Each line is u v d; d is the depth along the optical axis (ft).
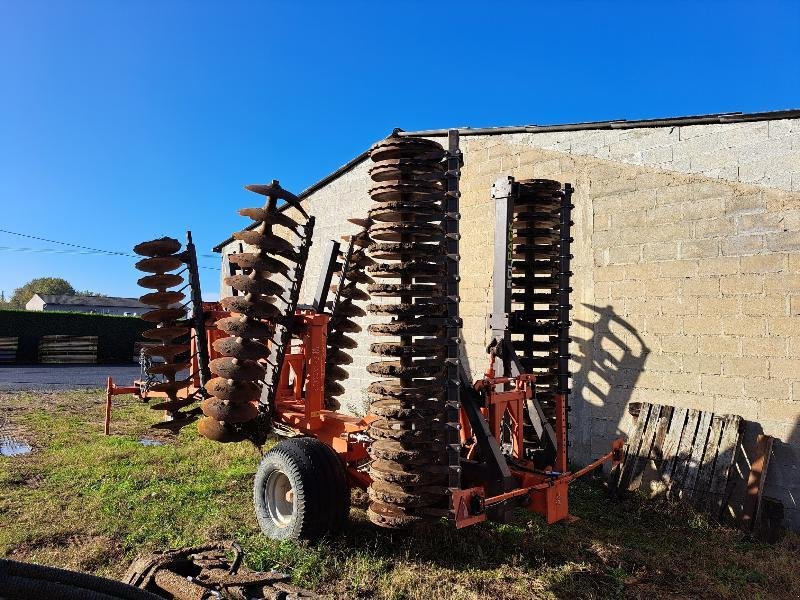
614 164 23.99
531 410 16.94
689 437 20.56
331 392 21.43
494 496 14.33
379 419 14.75
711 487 19.31
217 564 11.96
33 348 82.84
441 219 14.08
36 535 15.70
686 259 21.66
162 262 18.93
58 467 22.62
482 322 28.94
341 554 14.78
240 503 18.78
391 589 13.08
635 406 22.65
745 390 19.99
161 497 19.19
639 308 22.90
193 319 19.86
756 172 19.94
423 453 13.64
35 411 36.58
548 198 17.56
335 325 21.67
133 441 27.37
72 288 236.84
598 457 23.86
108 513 17.42
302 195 41.01
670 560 15.81
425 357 13.98
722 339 20.62
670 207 22.16
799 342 18.86
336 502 15.35
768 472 19.12
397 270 13.70
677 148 22.03
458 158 13.76
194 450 25.77
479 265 29.27
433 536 16.35
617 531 18.10
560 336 17.15
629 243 23.34
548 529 17.74
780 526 18.15
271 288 16.55
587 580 14.30
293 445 15.88
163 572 11.43
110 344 88.74
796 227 18.99
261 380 17.67
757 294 19.84
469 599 12.95
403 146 13.85
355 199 37.19
